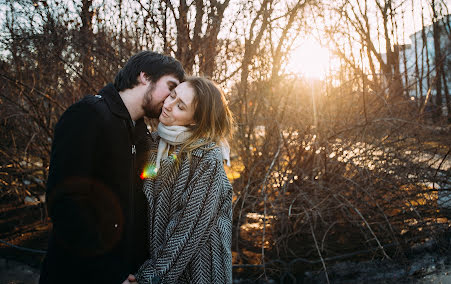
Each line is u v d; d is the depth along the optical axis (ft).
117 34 12.26
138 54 5.29
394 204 11.65
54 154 4.16
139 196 5.18
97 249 4.11
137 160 5.30
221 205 5.38
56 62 11.73
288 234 10.61
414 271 9.57
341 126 12.75
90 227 4.05
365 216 11.84
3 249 10.85
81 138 4.19
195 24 12.71
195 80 5.42
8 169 13.75
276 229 11.04
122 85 5.16
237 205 12.87
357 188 11.12
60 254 4.29
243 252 10.54
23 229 12.42
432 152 12.48
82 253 4.00
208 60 12.62
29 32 11.39
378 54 15.99
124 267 4.56
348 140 12.09
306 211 9.93
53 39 11.18
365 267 9.73
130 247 4.68
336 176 11.89
